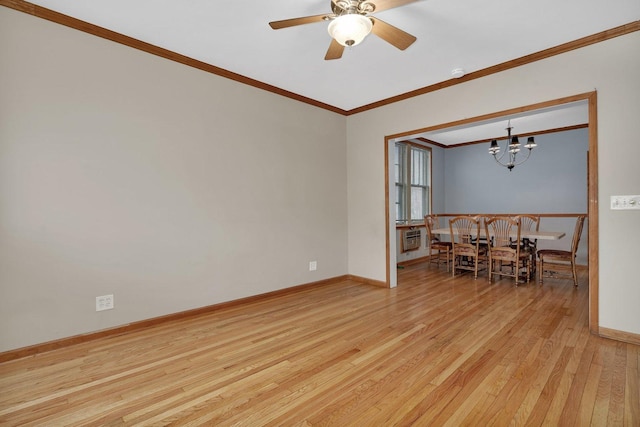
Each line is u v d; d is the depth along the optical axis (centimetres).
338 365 213
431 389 184
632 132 247
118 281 267
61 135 240
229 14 237
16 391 184
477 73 331
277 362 218
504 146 661
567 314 309
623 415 158
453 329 274
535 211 621
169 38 271
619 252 252
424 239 641
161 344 248
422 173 681
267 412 165
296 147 405
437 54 296
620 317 250
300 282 411
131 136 273
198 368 210
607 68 258
